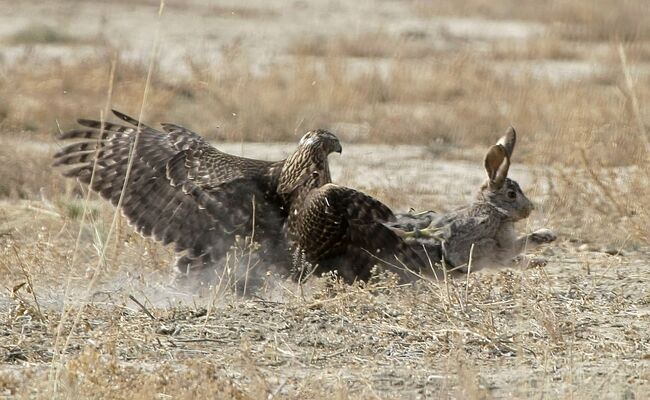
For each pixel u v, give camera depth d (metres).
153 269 35.44
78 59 86.56
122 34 116.75
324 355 28.92
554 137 62.62
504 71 92.00
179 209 33.88
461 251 34.41
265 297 33.31
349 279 32.59
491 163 35.09
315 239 32.19
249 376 26.30
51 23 121.56
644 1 133.62
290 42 112.31
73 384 25.34
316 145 32.91
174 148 34.75
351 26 135.75
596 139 56.62
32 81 75.06
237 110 72.69
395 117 73.44
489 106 76.62
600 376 27.34
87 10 138.88
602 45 116.62
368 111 76.06
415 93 82.88
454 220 34.66
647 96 76.56
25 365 27.61
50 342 29.52
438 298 32.62
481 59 101.19
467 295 32.84
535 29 133.00
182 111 72.88
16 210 46.03
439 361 28.44
